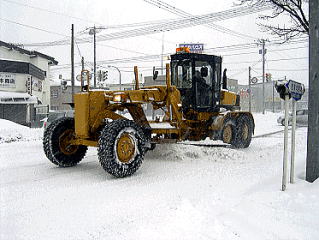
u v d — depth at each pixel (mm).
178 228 3291
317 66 4703
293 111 4730
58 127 6473
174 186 4949
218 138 7984
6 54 32469
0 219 3705
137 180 5391
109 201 4273
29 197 4504
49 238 3213
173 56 8531
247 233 3195
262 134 13773
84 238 3197
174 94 7262
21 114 26312
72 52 23094
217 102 8727
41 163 7129
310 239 3090
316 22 4707
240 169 6047
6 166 6742
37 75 30359
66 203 4227
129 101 6094
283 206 3836
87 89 6156
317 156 4727
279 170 5672
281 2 6207
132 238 3131
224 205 3881
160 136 7664
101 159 5434
